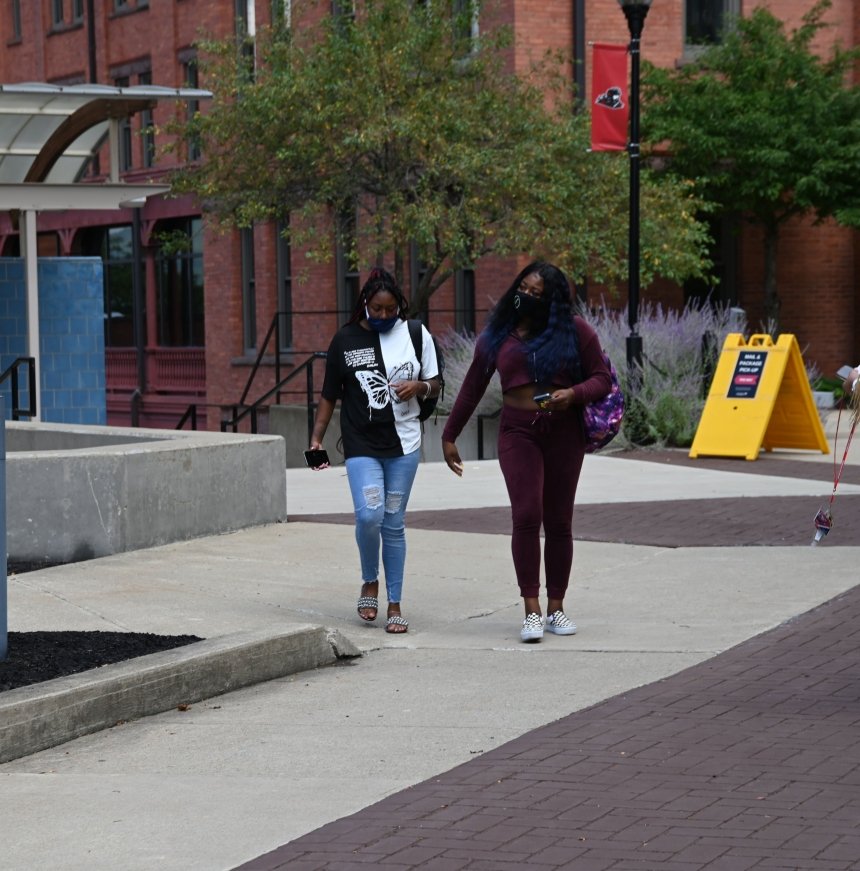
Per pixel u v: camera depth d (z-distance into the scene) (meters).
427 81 57.44
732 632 22.25
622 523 32.44
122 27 91.19
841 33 70.44
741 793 14.56
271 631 21.12
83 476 29.41
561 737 16.94
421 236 54.44
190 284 87.25
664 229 57.34
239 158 59.03
